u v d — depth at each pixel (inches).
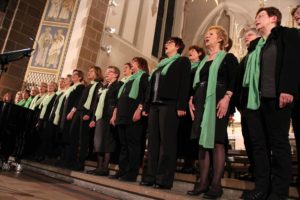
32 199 82.3
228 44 128.0
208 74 111.8
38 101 237.1
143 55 397.7
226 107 102.5
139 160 141.3
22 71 346.0
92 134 195.8
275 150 88.3
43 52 336.8
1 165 162.1
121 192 122.0
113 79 174.6
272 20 103.9
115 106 162.2
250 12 490.0
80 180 151.3
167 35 492.1
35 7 375.6
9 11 358.9
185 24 527.5
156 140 124.6
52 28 343.9
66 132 193.0
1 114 161.6
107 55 343.9
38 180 139.8
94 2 334.3
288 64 87.5
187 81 121.3
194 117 111.1
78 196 106.5
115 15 361.1
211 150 109.7
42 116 221.6
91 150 204.2
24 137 175.5
